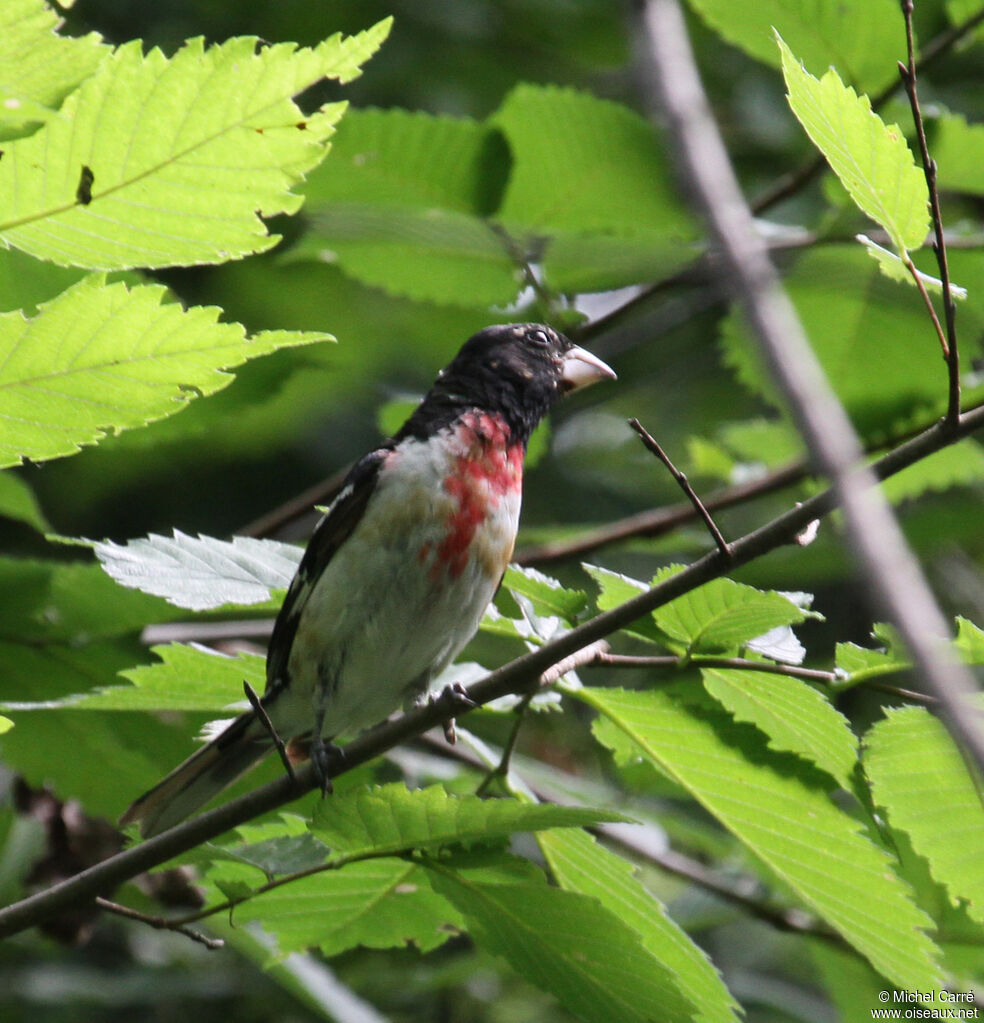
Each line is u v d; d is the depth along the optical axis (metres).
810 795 5.35
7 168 3.41
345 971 10.30
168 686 5.50
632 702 5.43
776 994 10.12
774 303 1.89
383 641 6.74
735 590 4.79
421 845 4.89
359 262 8.66
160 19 11.22
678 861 8.82
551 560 9.19
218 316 3.56
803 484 9.77
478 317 11.20
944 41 7.96
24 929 4.91
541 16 11.95
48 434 3.84
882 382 9.62
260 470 12.22
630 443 13.31
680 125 2.15
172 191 3.50
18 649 7.04
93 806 7.36
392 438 7.23
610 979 5.23
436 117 7.96
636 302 8.70
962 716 1.69
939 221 4.04
